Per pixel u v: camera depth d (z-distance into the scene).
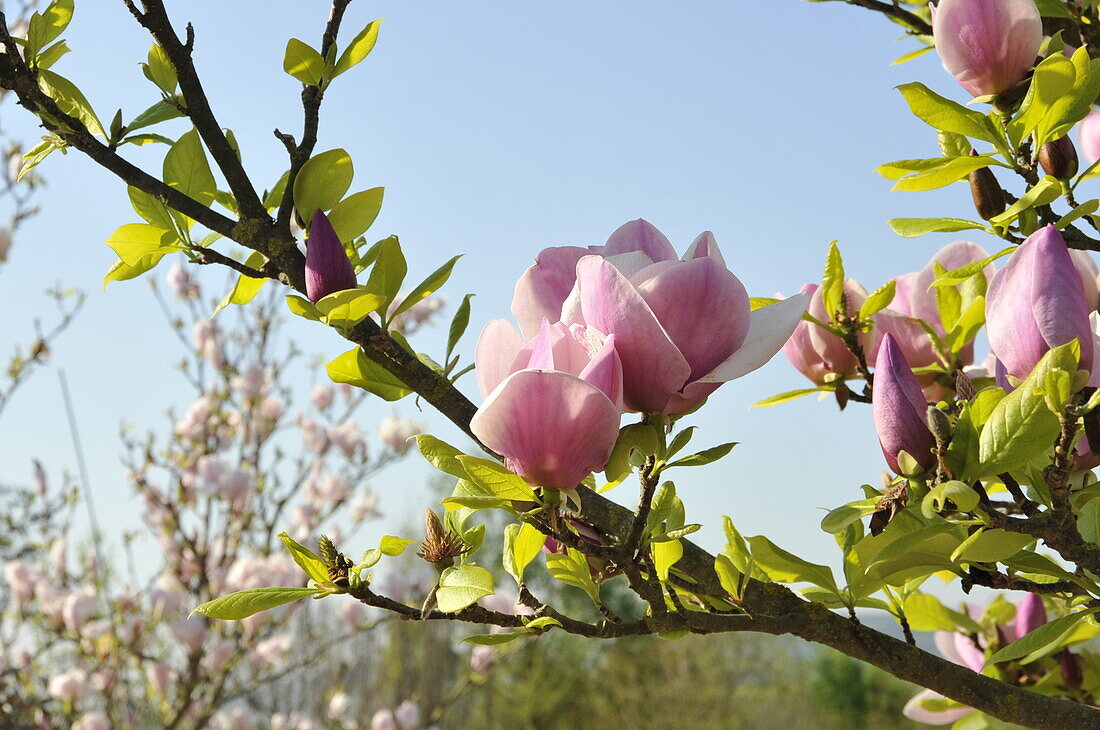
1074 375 1.25
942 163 1.72
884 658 1.60
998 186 1.76
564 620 1.39
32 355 6.22
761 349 1.19
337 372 1.55
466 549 1.46
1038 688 2.14
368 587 1.40
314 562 1.42
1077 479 1.45
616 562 1.29
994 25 1.71
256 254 1.80
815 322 2.03
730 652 22.98
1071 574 1.41
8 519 6.95
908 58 2.38
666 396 1.19
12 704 6.41
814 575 1.63
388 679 12.10
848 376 2.08
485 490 1.19
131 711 6.88
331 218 1.60
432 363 1.65
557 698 21.00
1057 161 1.69
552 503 1.18
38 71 1.64
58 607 6.70
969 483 1.27
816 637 1.57
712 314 1.17
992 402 1.31
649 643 22.38
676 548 1.51
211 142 1.57
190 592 6.75
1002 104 1.74
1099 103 2.21
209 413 7.00
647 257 1.27
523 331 1.38
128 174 1.58
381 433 7.57
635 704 21.80
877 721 23.52
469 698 12.83
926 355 2.06
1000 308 1.35
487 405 1.13
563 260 1.39
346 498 7.38
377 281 1.52
